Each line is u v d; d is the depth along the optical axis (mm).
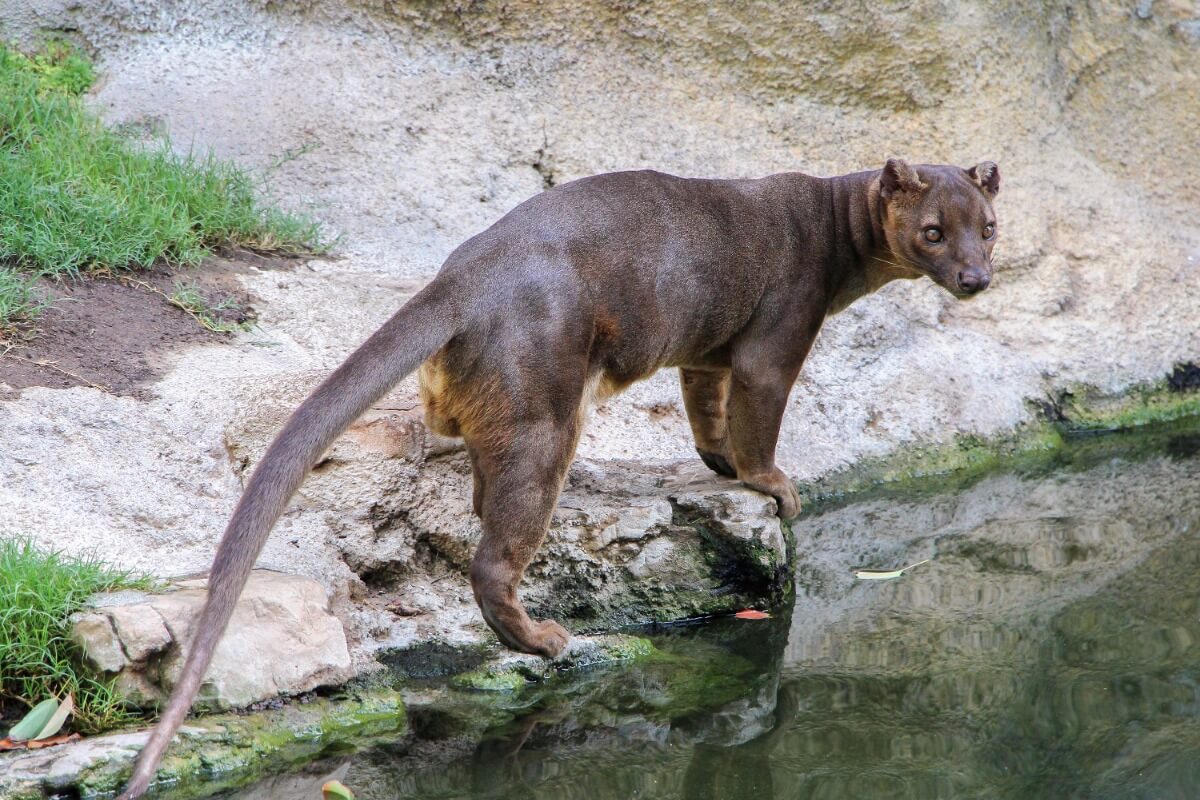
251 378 10711
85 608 7938
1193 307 16688
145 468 9602
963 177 10305
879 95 16984
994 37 17188
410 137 15383
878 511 13031
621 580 10289
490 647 9391
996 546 11969
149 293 11930
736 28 16688
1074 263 16562
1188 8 18547
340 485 9867
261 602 8312
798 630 10164
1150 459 14734
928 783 7582
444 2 16203
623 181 9570
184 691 6734
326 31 16000
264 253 13383
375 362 7961
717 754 8039
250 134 14797
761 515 10555
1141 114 18172
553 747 8141
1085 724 8289
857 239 10500
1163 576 11102
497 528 8734
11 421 9500
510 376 8508
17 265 11695
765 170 16344
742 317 10094
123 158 13375
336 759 7871
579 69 16484
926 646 9750
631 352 9273
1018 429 14945
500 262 8664
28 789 6988
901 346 15062
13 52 14977
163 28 15594
